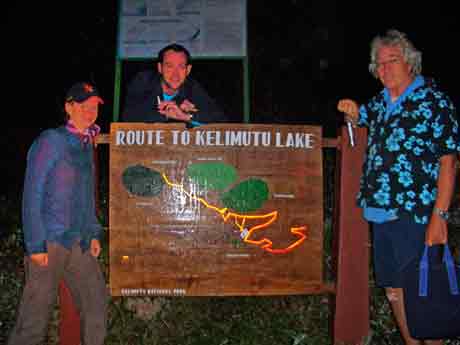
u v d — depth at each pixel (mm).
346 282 3637
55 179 3102
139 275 3645
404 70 3195
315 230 3676
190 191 3627
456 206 5770
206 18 4727
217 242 3650
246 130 3627
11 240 5156
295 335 4012
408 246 3160
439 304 3105
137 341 3998
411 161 3092
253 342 3984
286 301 4375
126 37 4691
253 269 3664
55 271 3137
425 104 3084
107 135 3613
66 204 3127
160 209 3631
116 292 3645
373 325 4070
